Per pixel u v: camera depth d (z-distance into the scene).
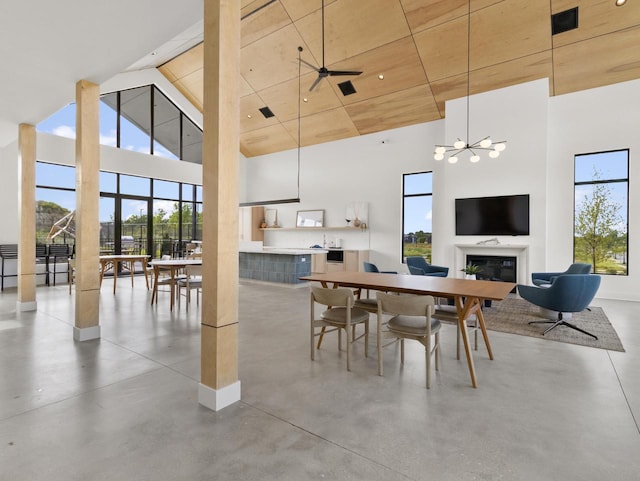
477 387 2.64
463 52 6.28
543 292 4.12
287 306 5.64
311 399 2.43
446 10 5.66
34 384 2.62
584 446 1.89
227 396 2.33
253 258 8.55
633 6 5.02
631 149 6.09
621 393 2.54
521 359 3.25
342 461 1.76
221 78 2.29
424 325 2.92
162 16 2.65
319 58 7.09
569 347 3.59
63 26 2.75
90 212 3.76
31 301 5.10
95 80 3.72
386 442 1.93
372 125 8.84
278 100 8.76
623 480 1.63
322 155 10.05
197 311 5.15
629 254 6.14
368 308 3.57
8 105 4.38
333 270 9.40
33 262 5.13
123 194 8.93
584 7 5.18
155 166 9.34
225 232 2.32
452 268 7.30
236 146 2.39
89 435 1.97
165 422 2.11
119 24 2.74
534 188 6.53
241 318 4.82
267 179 11.30
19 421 2.10
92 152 3.79
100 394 2.47
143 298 6.21
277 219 11.08
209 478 1.63
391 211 8.83
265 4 6.21
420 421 2.15
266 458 1.78
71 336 3.85
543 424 2.12
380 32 6.27
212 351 2.29
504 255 6.80
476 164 7.07
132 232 9.15
